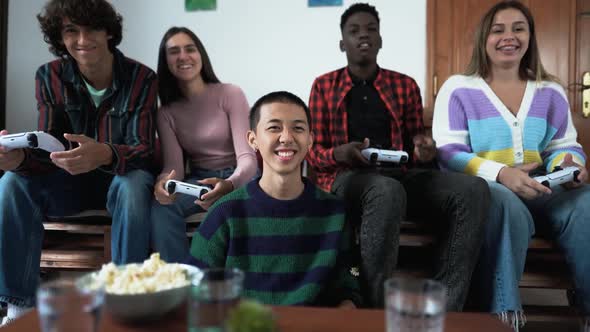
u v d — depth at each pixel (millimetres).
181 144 1718
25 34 2117
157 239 1376
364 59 1636
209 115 1695
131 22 2125
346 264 1111
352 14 1659
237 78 2127
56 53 1566
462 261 1256
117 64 1577
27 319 679
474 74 1629
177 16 2123
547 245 1404
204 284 561
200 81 1725
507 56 1557
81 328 515
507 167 1397
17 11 2113
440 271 1295
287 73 2107
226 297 557
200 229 1131
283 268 1082
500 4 1598
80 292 518
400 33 2064
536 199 1452
